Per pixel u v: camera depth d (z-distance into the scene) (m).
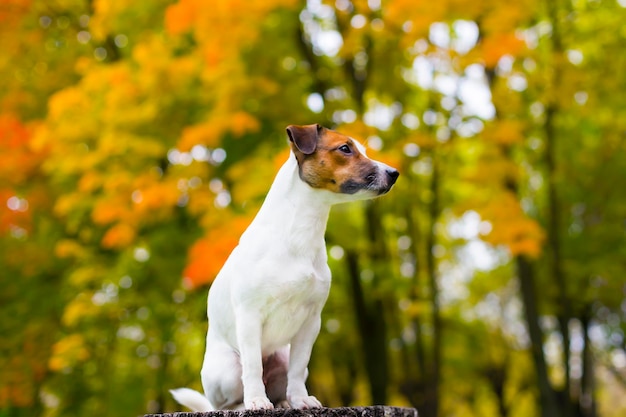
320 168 5.17
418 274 16.31
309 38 15.24
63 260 15.61
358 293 15.48
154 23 13.96
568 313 15.85
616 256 16.34
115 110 12.61
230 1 11.59
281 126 13.73
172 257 13.98
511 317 22.73
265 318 5.25
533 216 17.02
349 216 14.32
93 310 13.92
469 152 15.40
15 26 14.54
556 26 14.44
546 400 14.94
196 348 16.22
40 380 15.82
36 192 14.73
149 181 12.59
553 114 14.84
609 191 16.47
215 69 12.34
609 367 21.11
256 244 5.25
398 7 12.03
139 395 15.95
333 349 17.95
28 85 15.31
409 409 5.37
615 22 14.38
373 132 12.41
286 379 5.66
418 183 15.59
